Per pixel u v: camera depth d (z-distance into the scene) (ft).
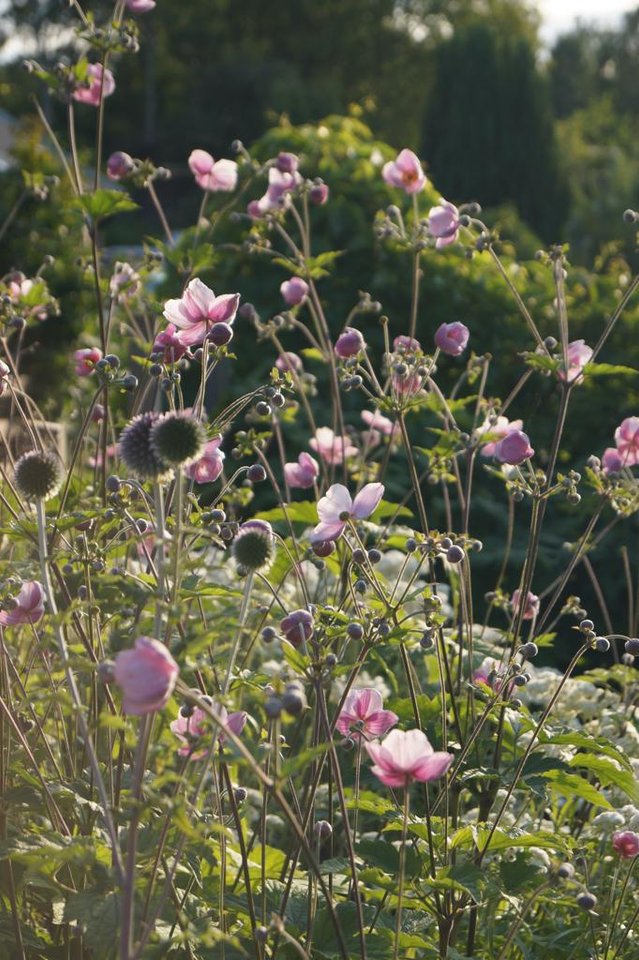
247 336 26.07
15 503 11.60
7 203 31.96
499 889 10.00
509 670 11.09
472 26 83.10
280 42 183.01
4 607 9.02
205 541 10.09
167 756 7.38
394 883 9.63
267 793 9.22
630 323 24.61
